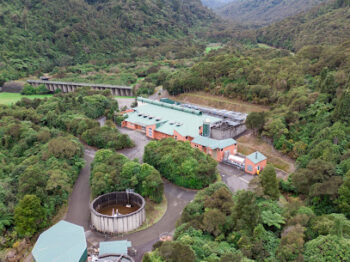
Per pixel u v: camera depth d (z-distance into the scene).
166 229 69.38
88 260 58.06
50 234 60.84
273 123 107.50
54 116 140.12
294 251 47.44
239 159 98.44
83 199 82.50
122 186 80.12
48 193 76.19
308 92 123.00
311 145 91.38
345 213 61.75
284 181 82.44
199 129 119.00
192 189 86.44
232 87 157.88
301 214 56.53
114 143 111.81
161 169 91.75
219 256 49.00
